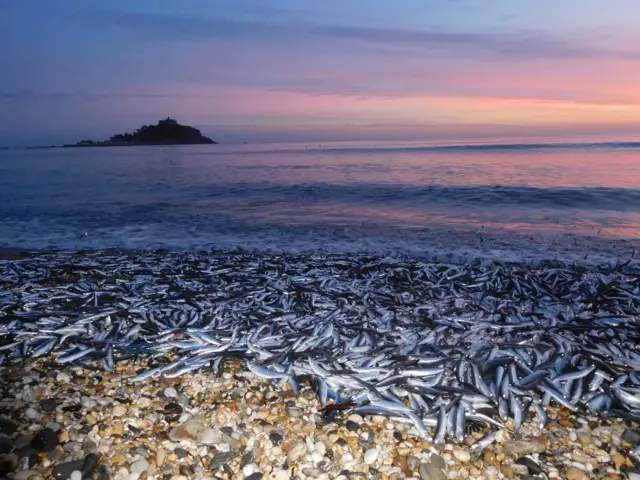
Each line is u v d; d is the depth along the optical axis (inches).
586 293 109.6
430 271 125.7
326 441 52.9
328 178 339.6
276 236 181.8
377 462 50.0
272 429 54.7
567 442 53.2
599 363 66.4
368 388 59.0
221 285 112.0
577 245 159.8
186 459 49.8
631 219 195.9
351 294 103.7
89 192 300.2
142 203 256.7
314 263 136.8
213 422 56.1
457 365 63.3
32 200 268.8
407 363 65.1
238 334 77.1
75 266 130.1
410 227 191.2
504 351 69.4
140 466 48.3
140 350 72.9
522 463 49.8
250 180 341.1
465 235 176.2
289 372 64.1
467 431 54.4
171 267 130.6
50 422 54.3
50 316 85.8
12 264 133.0
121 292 103.7
